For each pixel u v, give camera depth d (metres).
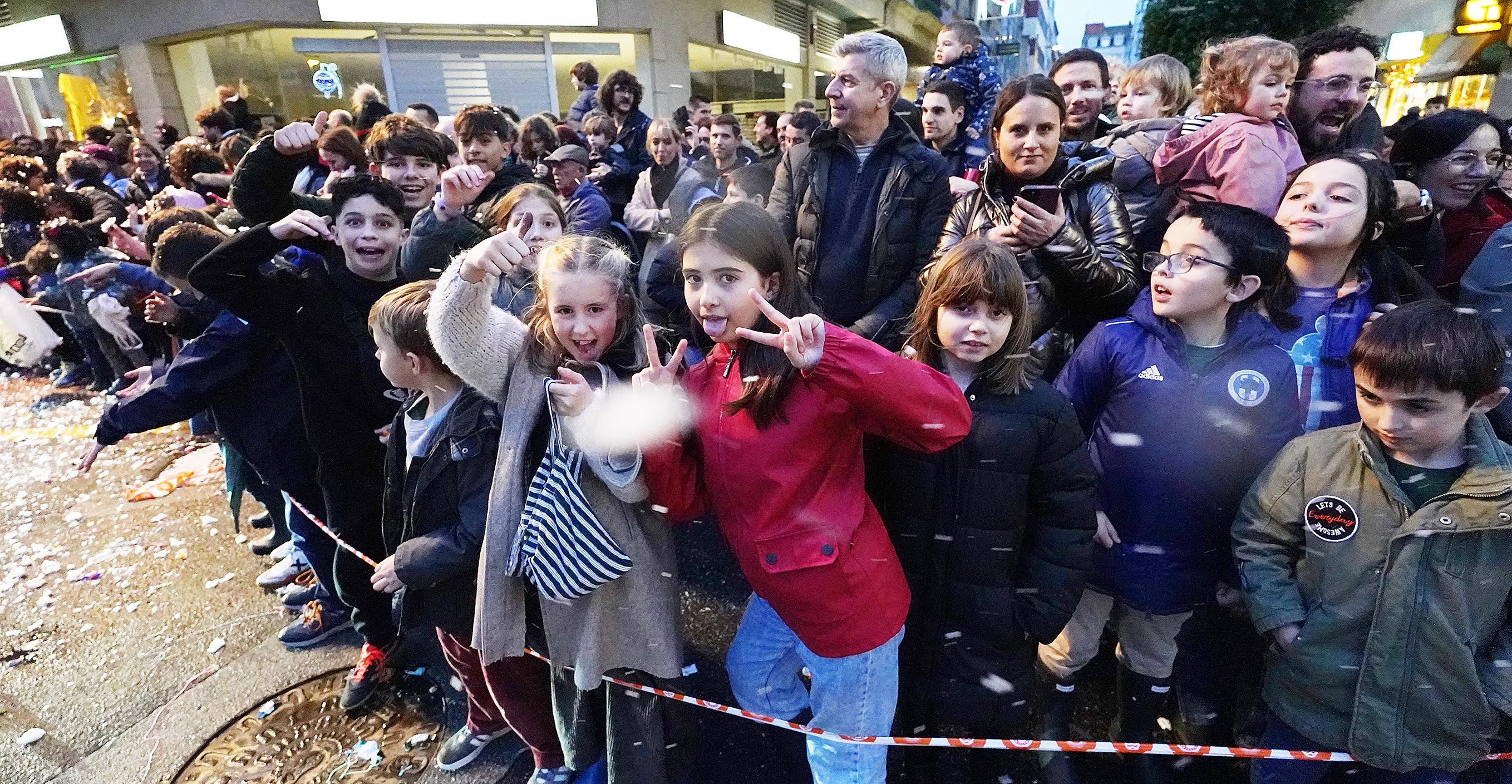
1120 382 1.75
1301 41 2.35
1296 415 1.67
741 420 1.39
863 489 1.50
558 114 11.36
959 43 4.29
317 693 2.37
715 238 1.33
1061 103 2.09
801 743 1.79
